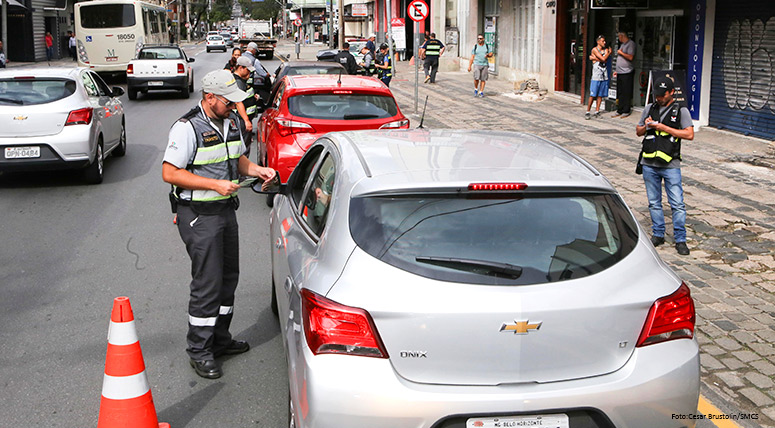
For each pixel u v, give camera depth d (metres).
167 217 9.09
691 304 3.28
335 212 3.46
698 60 14.16
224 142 4.77
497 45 27.53
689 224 8.39
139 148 14.00
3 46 32.28
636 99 17.14
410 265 3.11
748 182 10.18
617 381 3.06
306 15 93.75
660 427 3.13
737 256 7.32
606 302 3.07
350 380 2.99
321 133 8.88
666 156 7.32
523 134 4.64
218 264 4.82
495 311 2.98
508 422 3.01
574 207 3.41
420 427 2.96
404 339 3.00
